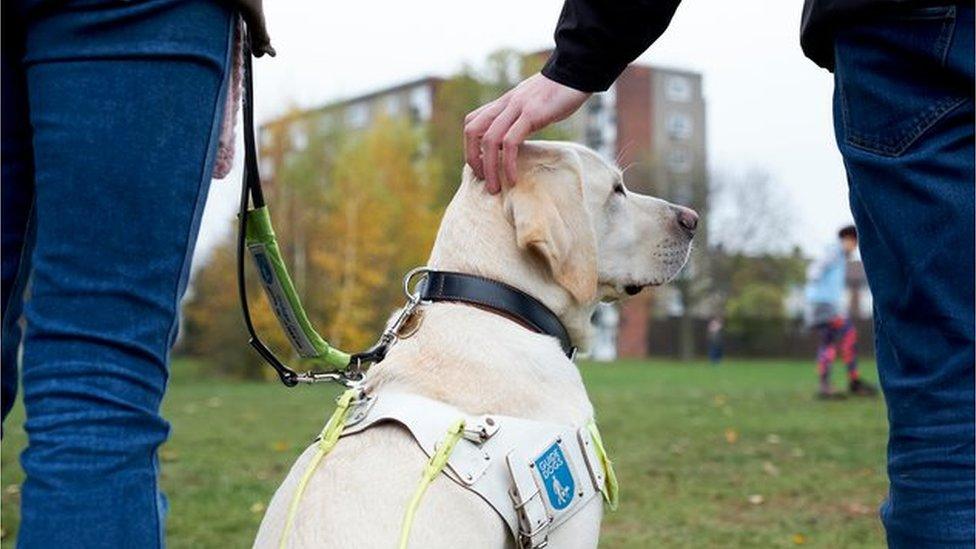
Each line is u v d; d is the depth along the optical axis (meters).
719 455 8.21
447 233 2.81
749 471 7.46
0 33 1.88
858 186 2.16
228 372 24.03
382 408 2.45
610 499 2.68
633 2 2.58
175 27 1.86
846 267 14.34
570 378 2.66
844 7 2.09
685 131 73.44
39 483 1.76
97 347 1.82
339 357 2.76
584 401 2.66
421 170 40.62
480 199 2.80
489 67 48.34
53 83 1.82
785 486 6.86
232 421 11.01
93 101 1.81
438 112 48.69
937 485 2.08
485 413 2.47
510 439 2.41
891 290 2.14
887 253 2.13
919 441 2.11
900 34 2.04
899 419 2.16
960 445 2.07
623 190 3.02
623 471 7.46
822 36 2.21
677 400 14.08
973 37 2.00
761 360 50.25
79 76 1.82
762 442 9.00
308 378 2.69
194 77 1.88
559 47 2.67
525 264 2.73
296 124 33.94
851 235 14.38
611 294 3.03
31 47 1.85
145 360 1.87
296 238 29.72
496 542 2.34
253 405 13.30
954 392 2.07
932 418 2.09
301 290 28.92
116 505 1.78
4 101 1.93
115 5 1.81
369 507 2.26
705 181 53.16
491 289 2.70
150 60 1.83
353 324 28.88
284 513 2.35
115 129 1.82
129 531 1.79
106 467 1.78
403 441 2.38
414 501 2.24
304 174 31.19
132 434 1.84
